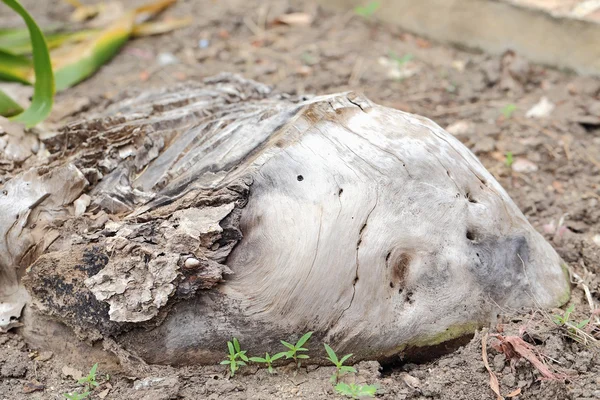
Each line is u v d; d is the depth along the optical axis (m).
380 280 1.56
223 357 1.57
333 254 1.55
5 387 1.59
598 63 2.04
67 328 1.59
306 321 1.56
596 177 1.90
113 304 1.54
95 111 1.89
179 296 1.55
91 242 1.56
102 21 2.42
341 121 1.58
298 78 2.10
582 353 1.59
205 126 1.62
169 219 1.56
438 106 2.03
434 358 1.60
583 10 2.05
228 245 1.55
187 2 2.54
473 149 1.93
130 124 1.63
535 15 2.07
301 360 1.58
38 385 1.59
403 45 2.28
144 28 2.36
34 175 1.60
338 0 2.47
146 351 1.57
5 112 1.76
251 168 1.56
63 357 1.60
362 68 2.15
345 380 1.57
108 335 1.56
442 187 1.58
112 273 1.55
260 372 1.58
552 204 1.85
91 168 1.60
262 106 1.64
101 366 1.59
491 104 2.03
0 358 1.60
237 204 1.56
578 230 1.81
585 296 1.67
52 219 1.59
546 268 1.63
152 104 1.69
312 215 1.55
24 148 1.66
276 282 1.55
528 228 1.62
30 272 1.57
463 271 1.58
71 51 2.12
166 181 1.59
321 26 2.39
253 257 1.55
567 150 1.93
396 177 1.57
